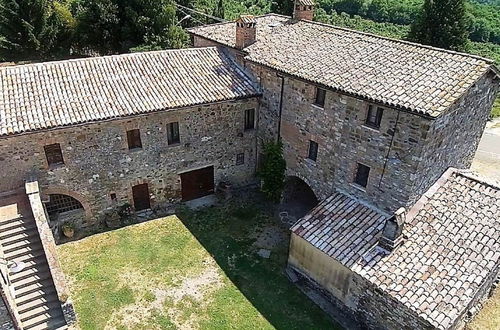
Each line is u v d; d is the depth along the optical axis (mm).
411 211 16984
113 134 19859
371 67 18172
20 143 18000
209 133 22672
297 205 24172
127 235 21109
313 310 17375
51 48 43281
